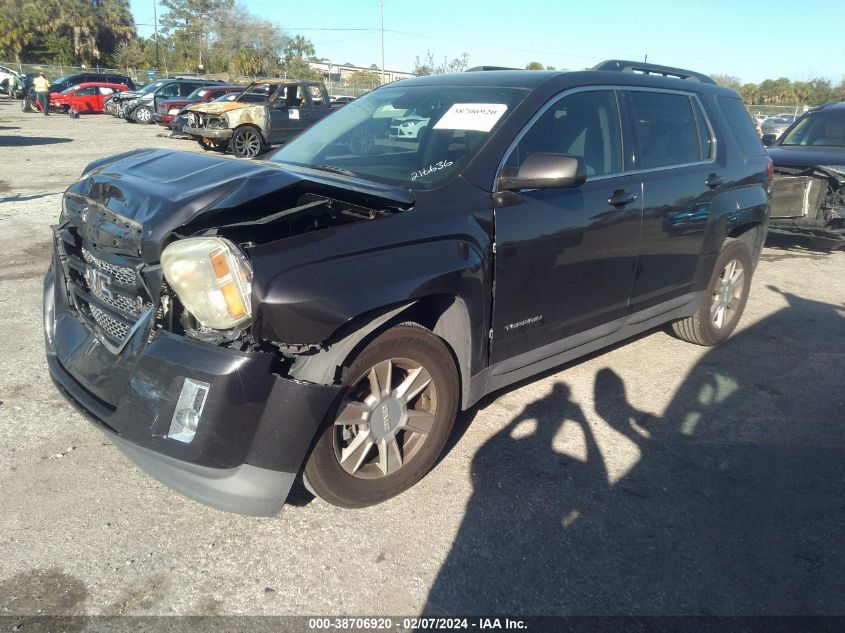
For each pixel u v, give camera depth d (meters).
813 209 7.53
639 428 3.77
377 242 2.64
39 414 3.61
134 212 2.58
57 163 14.03
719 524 2.96
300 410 2.44
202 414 2.32
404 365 2.88
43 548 2.62
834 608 2.51
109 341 2.76
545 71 3.77
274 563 2.61
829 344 5.20
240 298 2.33
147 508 2.90
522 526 2.88
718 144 4.58
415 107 3.73
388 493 2.96
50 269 3.48
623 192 3.71
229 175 2.68
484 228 3.02
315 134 4.02
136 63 68.00
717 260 4.66
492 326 3.17
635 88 4.04
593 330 3.81
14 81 40.09
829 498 3.19
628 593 2.53
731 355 4.92
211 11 72.25
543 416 3.84
